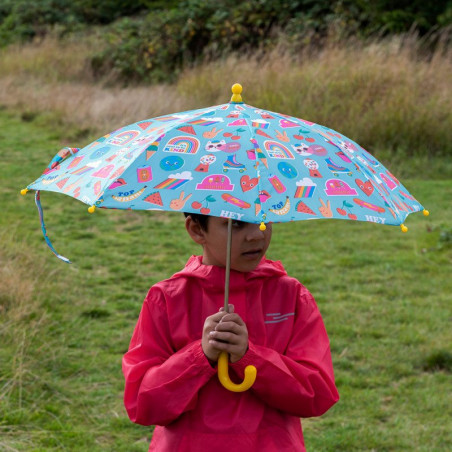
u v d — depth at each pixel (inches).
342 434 169.6
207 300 92.9
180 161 78.7
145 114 516.1
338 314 237.0
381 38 628.1
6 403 169.2
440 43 541.3
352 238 322.0
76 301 241.9
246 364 86.7
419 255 295.6
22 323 207.2
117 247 311.7
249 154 78.7
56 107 561.0
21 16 908.0
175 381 87.0
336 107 463.8
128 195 76.0
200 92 537.0
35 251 290.0
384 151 430.9
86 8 949.8
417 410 181.5
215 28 674.2
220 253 90.0
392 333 223.8
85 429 167.0
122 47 722.2
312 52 574.9
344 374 199.5
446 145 439.8
